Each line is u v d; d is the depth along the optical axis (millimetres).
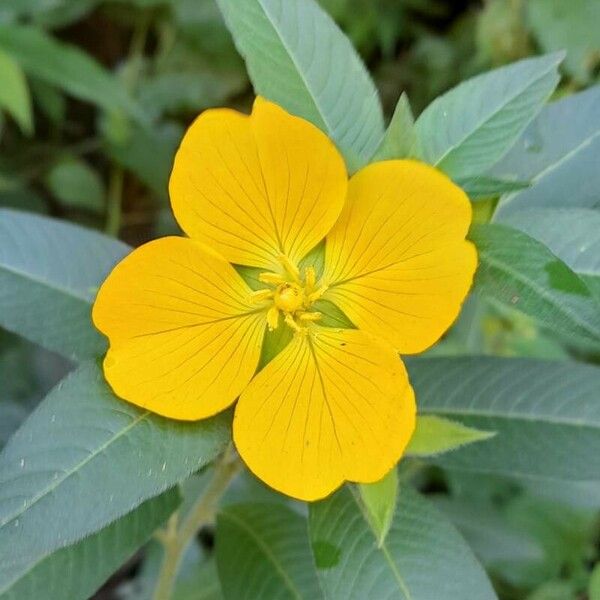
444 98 156
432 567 159
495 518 235
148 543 250
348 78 161
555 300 143
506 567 257
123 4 337
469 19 346
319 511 162
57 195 317
